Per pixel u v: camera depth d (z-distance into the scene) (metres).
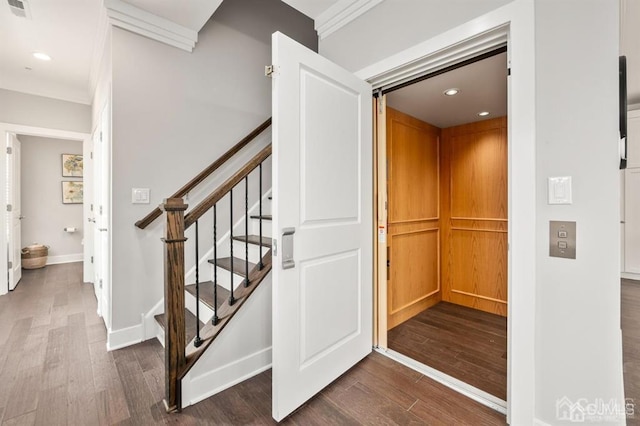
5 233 3.55
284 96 1.45
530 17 1.32
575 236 1.24
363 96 1.97
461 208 3.21
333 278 1.78
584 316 1.24
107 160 2.40
